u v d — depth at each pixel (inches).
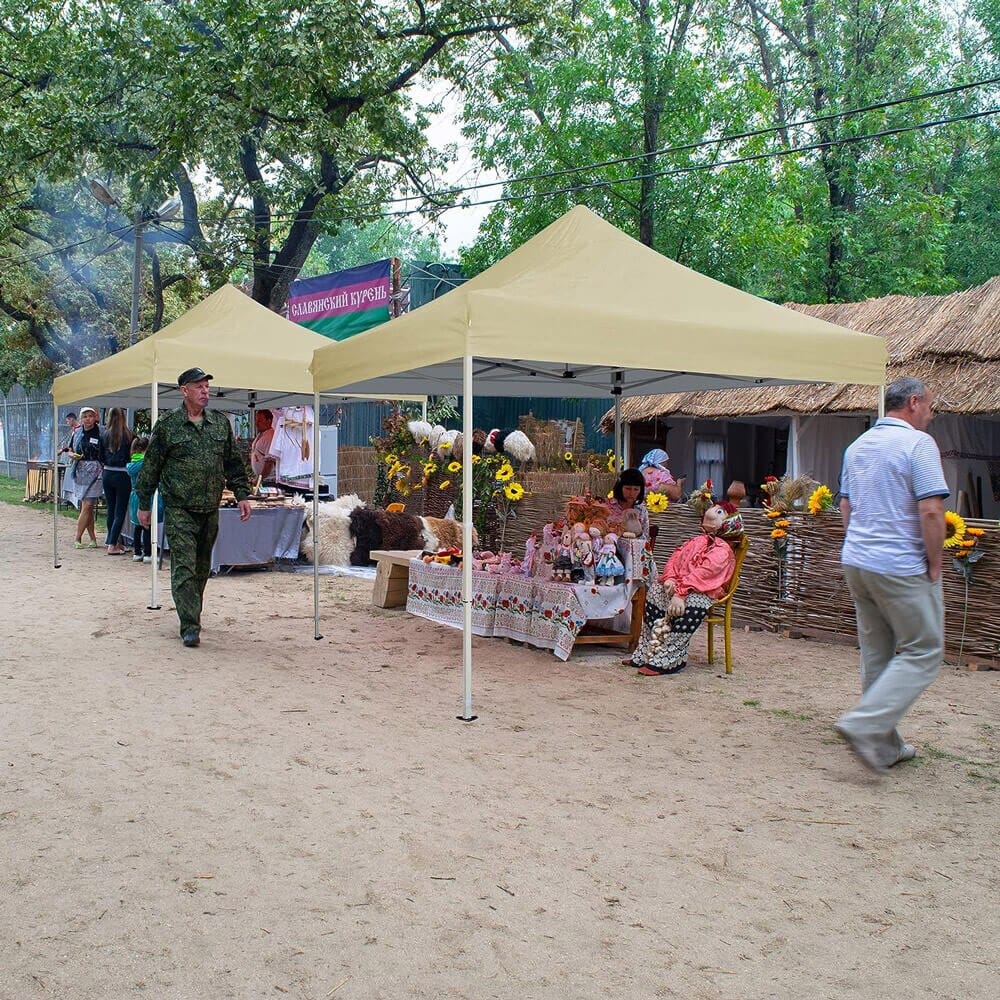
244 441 631.2
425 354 237.3
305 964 121.4
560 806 173.8
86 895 138.2
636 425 594.2
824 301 908.0
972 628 281.4
